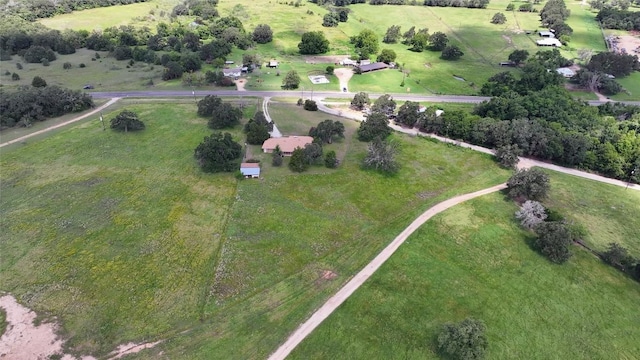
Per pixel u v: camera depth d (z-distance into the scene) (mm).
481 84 173750
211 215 91812
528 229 89000
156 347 62344
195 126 131125
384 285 73938
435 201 98125
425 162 115188
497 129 120812
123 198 96250
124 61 189250
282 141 118188
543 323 67750
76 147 116688
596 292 74188
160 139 122812
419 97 161000
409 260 79750
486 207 96250
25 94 130875
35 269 75938
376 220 91688
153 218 90062
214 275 75688
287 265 78562
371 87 168500
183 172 107250
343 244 84312
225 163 108500
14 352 61281
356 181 105250
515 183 97938
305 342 63469
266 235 86062
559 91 148500
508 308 70188
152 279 74500
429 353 62312
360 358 61406
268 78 174000
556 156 115000
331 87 167250
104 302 69625
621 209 97188
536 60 183125
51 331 64500
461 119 128750
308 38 199625
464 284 74750
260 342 63375
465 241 85125
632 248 85125
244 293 72188
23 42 191375
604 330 67062
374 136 125875
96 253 79938
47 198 95250
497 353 62406
